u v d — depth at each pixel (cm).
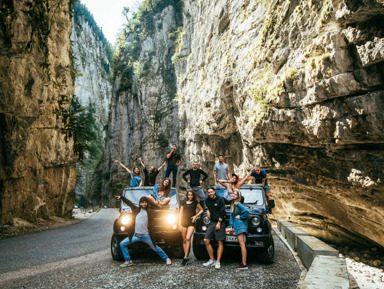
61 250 930
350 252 1609
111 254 805
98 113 11262
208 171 3234
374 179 1033
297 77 1209
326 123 1110
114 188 6088
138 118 5931
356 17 901
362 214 1298
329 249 594
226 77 2181
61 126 2441
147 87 5784
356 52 951
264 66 1661
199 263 709
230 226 673
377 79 909
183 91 4050
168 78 5691
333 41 998
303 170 1509
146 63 6009
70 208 2850
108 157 6838
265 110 1490
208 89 2664
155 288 521
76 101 2847
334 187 1328
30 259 788
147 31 6250
